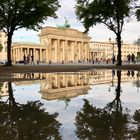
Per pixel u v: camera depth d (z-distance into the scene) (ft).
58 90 37.17
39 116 19.86
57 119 18.78
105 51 563.48
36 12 118.73
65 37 444.55
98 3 124.06
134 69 100.32
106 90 36.50
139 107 23.34
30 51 423.64
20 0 114.52
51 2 121.70
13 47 431.84
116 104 25.02
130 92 34.04
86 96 30.73
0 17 118.73
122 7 120.98
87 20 127.54
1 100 28.17
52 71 90.48
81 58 465.47
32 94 32.94
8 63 123.95
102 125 16.88
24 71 89.20
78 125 16.90
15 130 15.78
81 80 53.98
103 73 78.23
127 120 18.20
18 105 24.91
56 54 435.53
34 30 126.62
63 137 14.29
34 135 14.70
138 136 14.24
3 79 54.90
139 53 365.81
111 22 125.08
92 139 13.78
